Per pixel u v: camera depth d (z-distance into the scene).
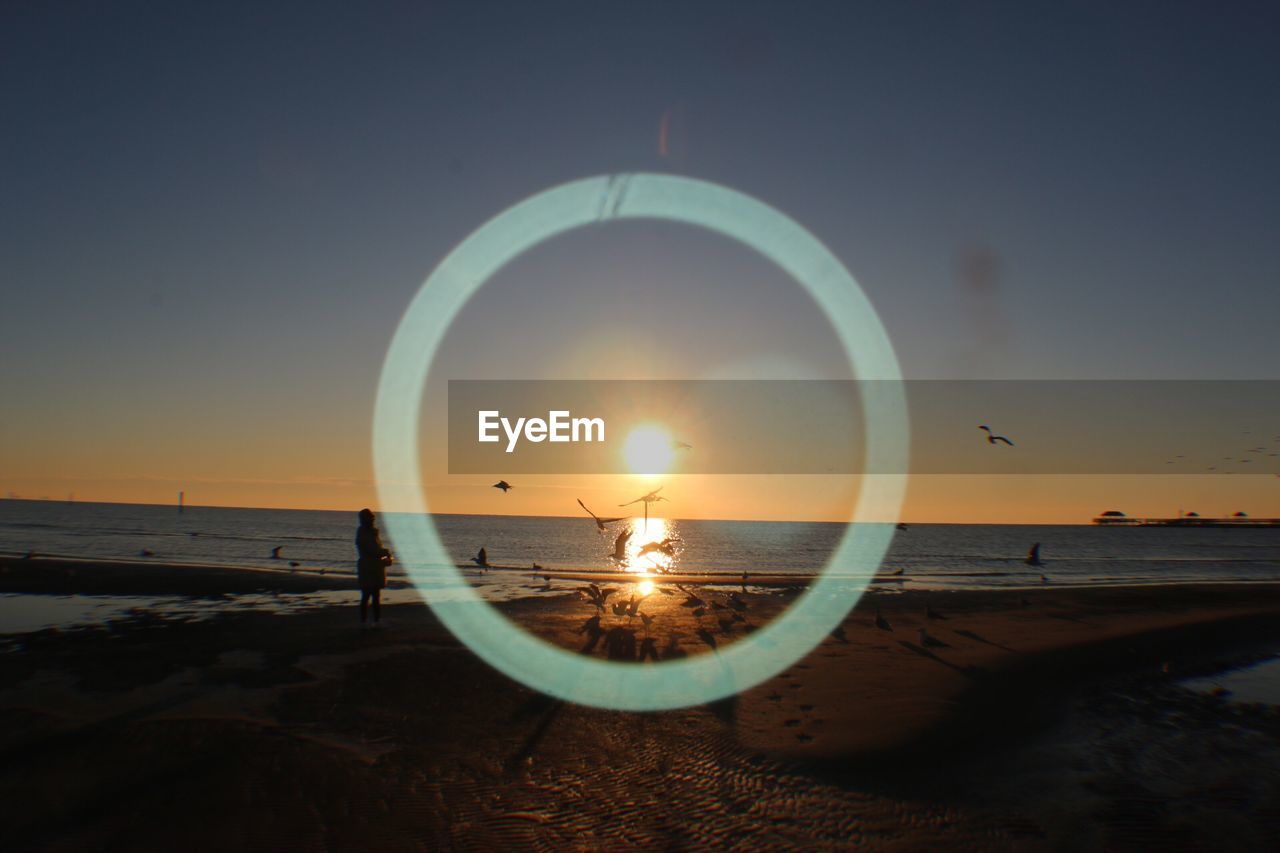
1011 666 16.11
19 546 51.91
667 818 8.30
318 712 11.34
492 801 8.55
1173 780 10.28
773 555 76.31
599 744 10.55
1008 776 10.10
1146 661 17.92
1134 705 14.20
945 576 46.19
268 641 16.11
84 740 9.79
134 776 8.74
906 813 8.73
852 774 9.81
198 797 8.27
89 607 21.08
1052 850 7.98
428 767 9.44
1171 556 85.94
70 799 8.10
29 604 21.56
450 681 13.35
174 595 23.89
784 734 11.19
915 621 21.83
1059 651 18.00
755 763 10.02
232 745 9.79
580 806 8.52
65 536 66.75
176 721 10.62
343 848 7.31
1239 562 74.12
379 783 8.87
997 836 8.24
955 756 10.66
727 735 11.06
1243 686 16.31
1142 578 49.00
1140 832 8.53
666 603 24.92
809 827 8.22
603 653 16.17
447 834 7.70
